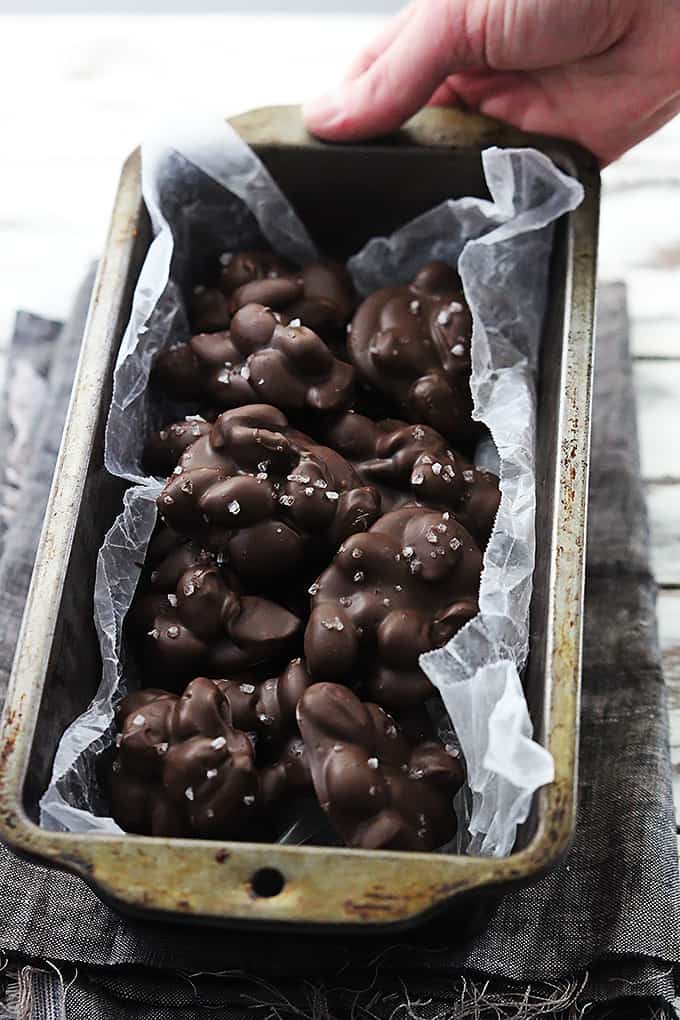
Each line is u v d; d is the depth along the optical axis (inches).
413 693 21.8
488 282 25.2
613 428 27.7
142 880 20.2
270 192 25.9
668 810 24.2
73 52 32.5
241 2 36.7
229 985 23.1
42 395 28.5
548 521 22.5
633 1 25.3
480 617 22.0
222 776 21.1
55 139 31.7
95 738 22.2
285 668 22.5
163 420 24.9
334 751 21.0
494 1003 22.9
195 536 22.6
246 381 23.8
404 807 21.2
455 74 26.3
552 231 25.3
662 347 29.3
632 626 25.8
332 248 26.7
